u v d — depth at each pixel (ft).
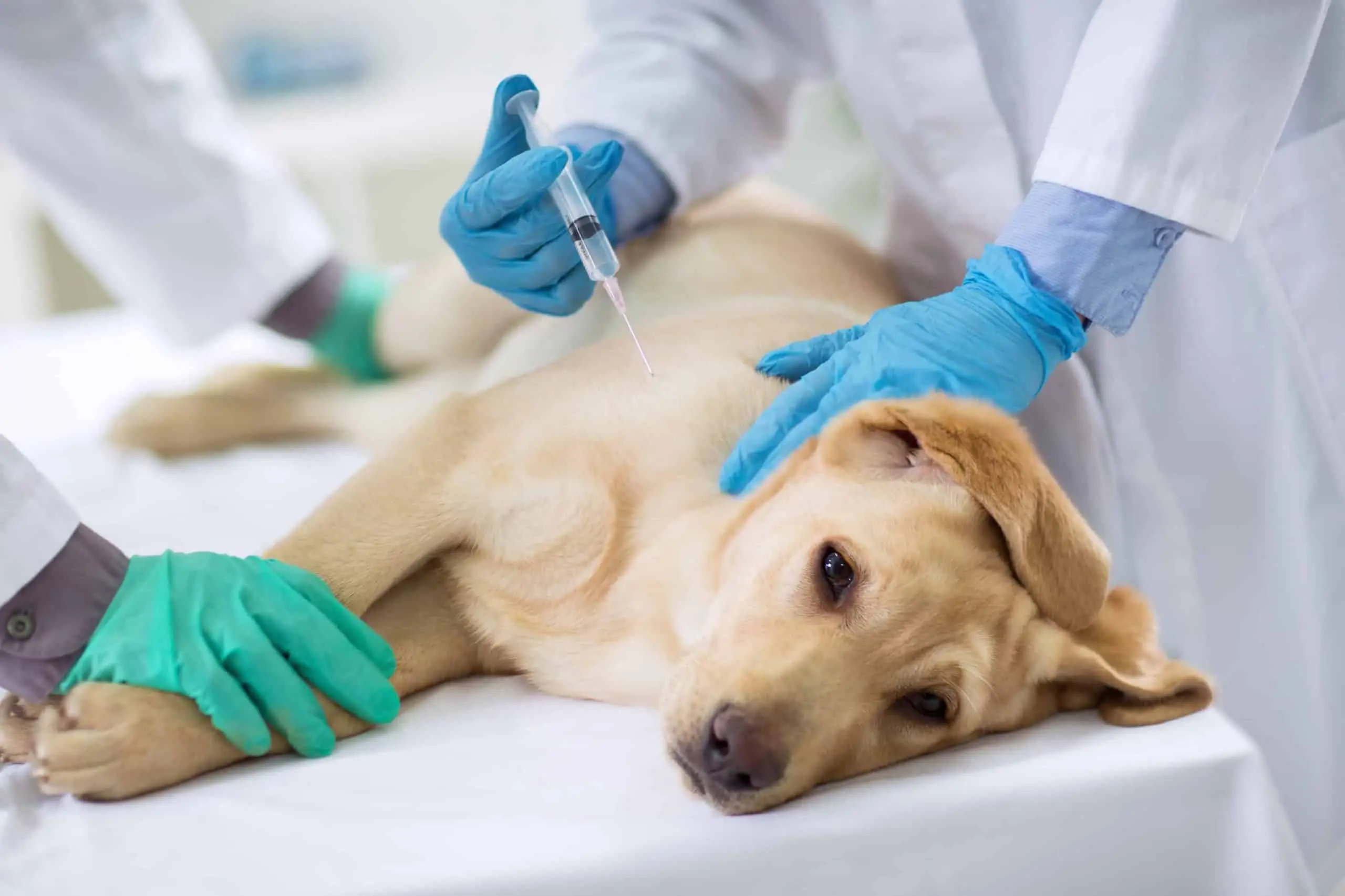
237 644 4.13
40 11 6.72
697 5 6.81
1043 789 3.80
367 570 4.98
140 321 10.11
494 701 5.02
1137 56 4.76
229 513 6.72
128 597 4.22
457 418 5.37
